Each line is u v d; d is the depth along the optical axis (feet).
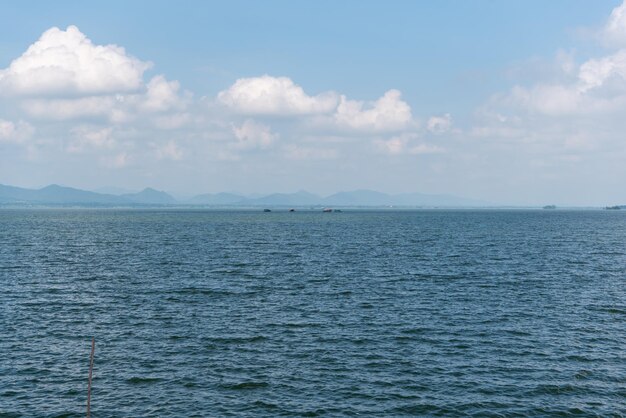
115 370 101.55
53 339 120.88
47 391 91.71
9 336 122.83
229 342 119.14
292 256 280.92
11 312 145.89
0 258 265.95
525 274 217.77
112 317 141.18
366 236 437.17
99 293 173.58
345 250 314.14
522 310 151.12
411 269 231.71
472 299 166.30
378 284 193.36
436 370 102.37
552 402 88.33
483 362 106.93
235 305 156.25
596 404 87.66
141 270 225.76
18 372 100.17
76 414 83.05
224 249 317.83
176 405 86.38
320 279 204.13
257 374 99.76
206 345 116.88
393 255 287.48
